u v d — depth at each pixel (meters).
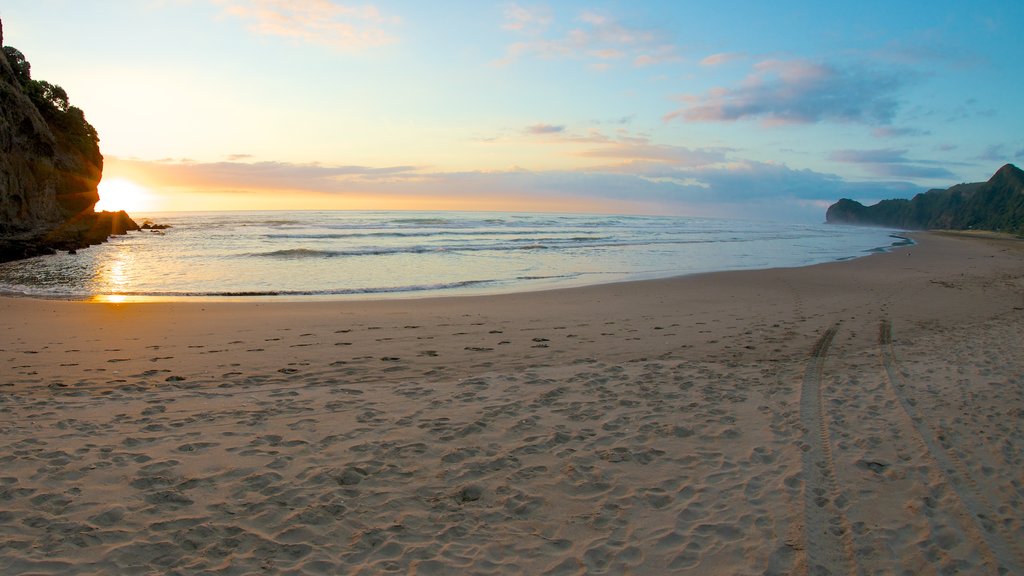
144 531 4.38
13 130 37.06
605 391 8.09
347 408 7.25
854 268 27.94
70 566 3.91
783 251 40.00
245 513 4.70
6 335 11.49
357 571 4.02
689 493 5.25
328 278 22.94
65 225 40.16
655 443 6.33
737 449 6.20
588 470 5.67
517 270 26.33
